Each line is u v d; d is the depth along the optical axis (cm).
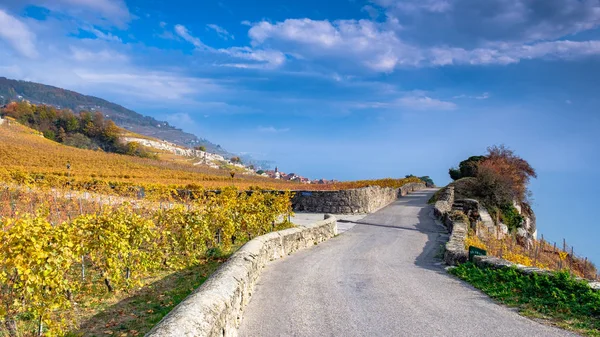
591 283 822
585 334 628
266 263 1232
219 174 7888
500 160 4012
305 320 711
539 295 841
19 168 4616
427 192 4831
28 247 622
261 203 1705
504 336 628
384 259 1382
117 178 5050
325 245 1662
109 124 14588
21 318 696
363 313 754
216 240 1492
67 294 826
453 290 943
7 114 14075
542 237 2520
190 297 536
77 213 1970
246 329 664
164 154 16362
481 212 2994
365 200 2833
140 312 779
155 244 1077
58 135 13600
